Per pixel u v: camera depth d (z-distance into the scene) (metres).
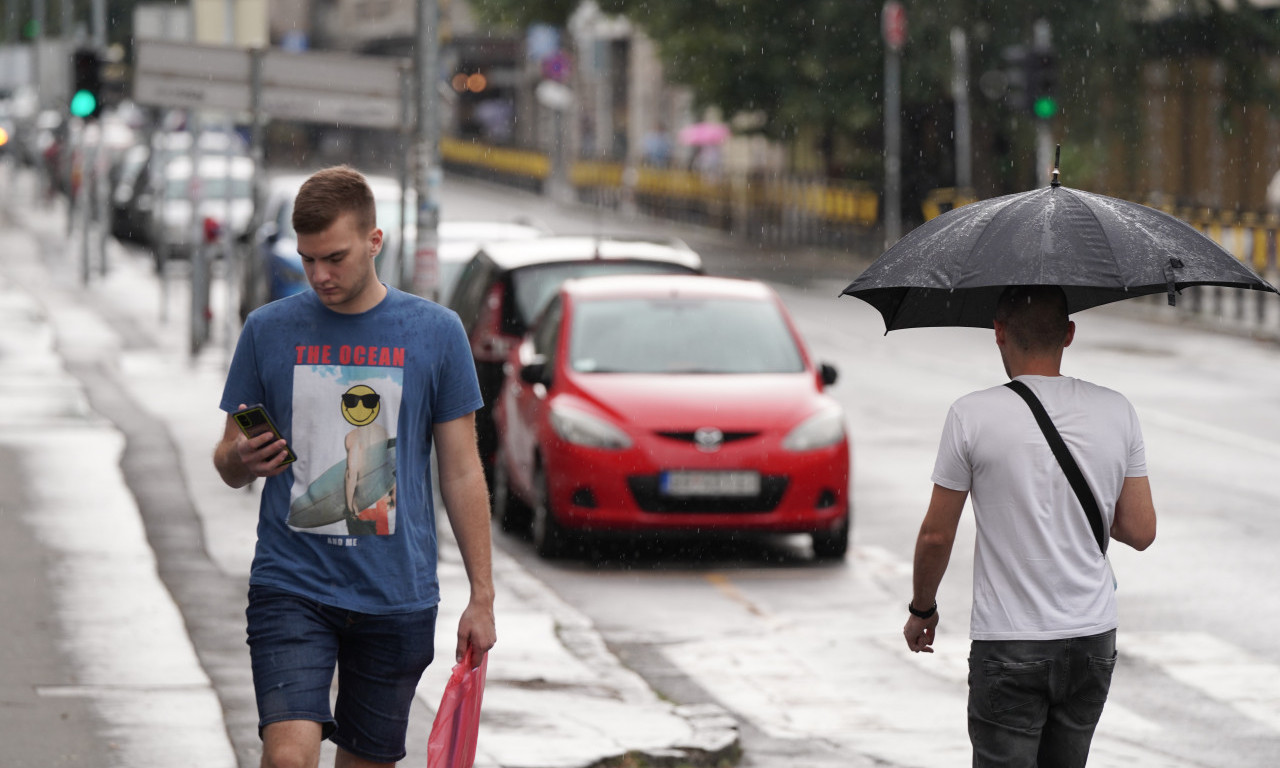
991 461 13.44
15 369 52.84
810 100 113.00
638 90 191.38
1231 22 110.88
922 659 24.61
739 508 30.70
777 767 19.47
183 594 26.17
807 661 24.56
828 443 31.09
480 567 13.48
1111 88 111.31
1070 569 13.38
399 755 13.52
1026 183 113.19
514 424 34.06
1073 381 13.69
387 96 36.66
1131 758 19.81
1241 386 54.91
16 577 26.62
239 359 13.26
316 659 12.96
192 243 58.09
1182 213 88.69
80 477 35.56
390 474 13.12
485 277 39.66
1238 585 28.58
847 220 118.38
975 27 110.50
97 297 77.81
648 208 151.62
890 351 65.50
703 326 33.72
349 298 13.12
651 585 29.59
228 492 34.69
